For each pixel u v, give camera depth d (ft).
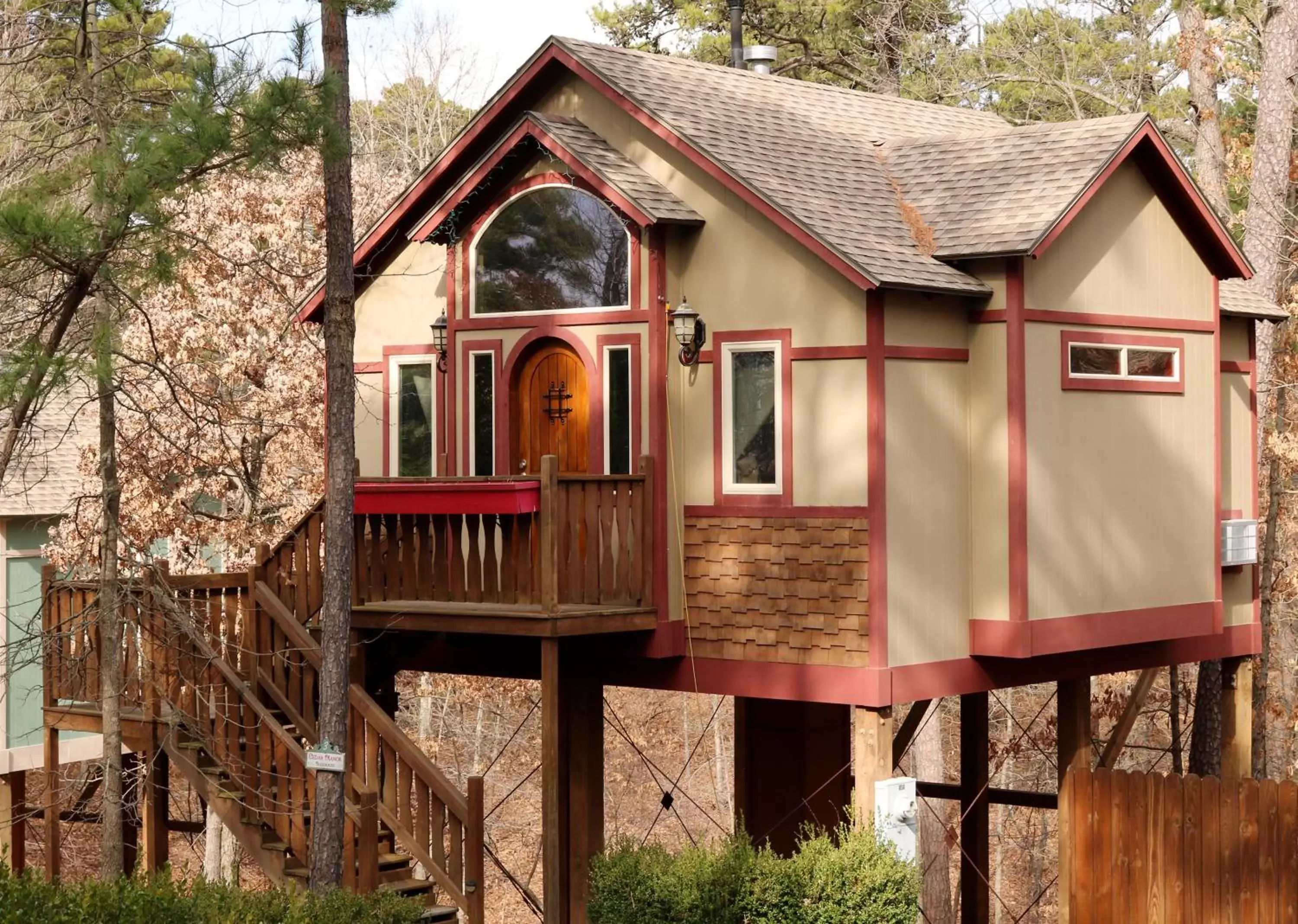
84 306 53.01
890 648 48.75
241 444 83.35
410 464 59.31
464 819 46.50
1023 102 111.96
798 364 50.14
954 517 51.26
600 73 53.72
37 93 67.05
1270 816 51.44
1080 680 59.11
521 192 54.75
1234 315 63.41
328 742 45.01
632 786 118.11
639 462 51.90
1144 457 56.49
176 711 51.19
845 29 112.98
